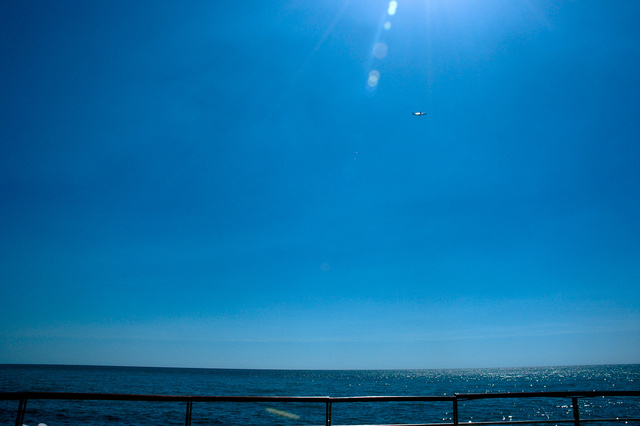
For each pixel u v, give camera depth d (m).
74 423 19.92
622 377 95.19
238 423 22.52
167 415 24.80
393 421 25.31
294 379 112.81
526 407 35.09
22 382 56.75
